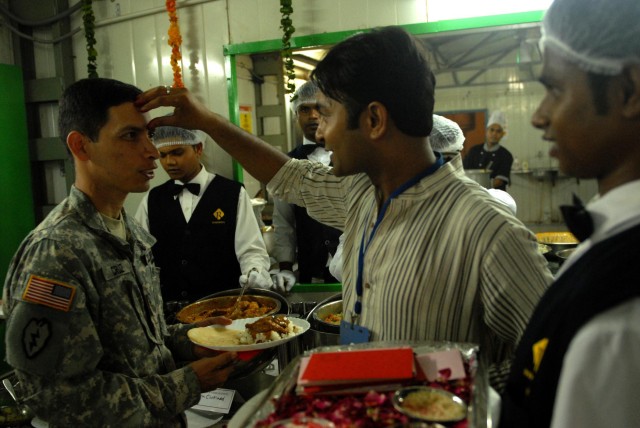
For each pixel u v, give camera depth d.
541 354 0.55
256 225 2.37
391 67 0.85
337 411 0.63
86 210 1.16
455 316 0.88
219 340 1.33
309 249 2.56
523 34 2.40
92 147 1.19
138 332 1.17
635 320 0.45
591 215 0.56
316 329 1.37
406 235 0.92
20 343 1.00
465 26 2.29
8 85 2.76
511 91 5.24
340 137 0.92
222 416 1.38
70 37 2.80
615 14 0.50
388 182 0.96
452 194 0.90
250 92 2.73
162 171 2.74
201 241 2.31
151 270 1.35
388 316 0.92
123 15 2.69
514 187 5.36
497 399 0.65
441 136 1.61
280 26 2.48
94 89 1.18
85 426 1.02
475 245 0.84
